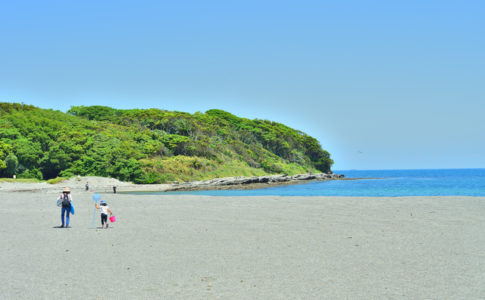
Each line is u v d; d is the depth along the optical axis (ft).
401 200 108.99
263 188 254.27
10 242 48.88
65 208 62.59
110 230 58.75
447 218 69.36
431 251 41.83
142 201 117.19
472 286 29.53
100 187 236.84
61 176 269.85
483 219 67.87
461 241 47.39
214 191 223.30
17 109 375.25
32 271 34.76
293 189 239.30
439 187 248.73
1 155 257.34
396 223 63.46
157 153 323.16
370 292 28.30
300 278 32.01
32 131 298.15
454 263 36.58
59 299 27.14
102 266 36.45
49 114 376.89
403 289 28.94
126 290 29.17
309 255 40.37
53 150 273.13
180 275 33.19
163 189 233.35
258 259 38.75
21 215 80.12
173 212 84.07
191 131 389.80
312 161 535.60
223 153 388.98
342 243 46.65
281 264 36.68
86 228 61.21
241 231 56.24
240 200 116.37
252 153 425.28
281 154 493.77
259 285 30.19
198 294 28.14
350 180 424.46
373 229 57.31
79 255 41.16
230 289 29.25
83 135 293.23
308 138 546.26
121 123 387.75
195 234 54.08
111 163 273.13
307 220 68.08
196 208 92.58
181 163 312.09
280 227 59.98
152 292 28.68
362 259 38.45
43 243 48.08
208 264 36.88
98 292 28.71
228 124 487.61
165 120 384.88
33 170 273.13
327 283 30.60
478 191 201.46
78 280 31.89
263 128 519.60
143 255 40.96
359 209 86.33
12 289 29.48
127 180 270.05
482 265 35.78
